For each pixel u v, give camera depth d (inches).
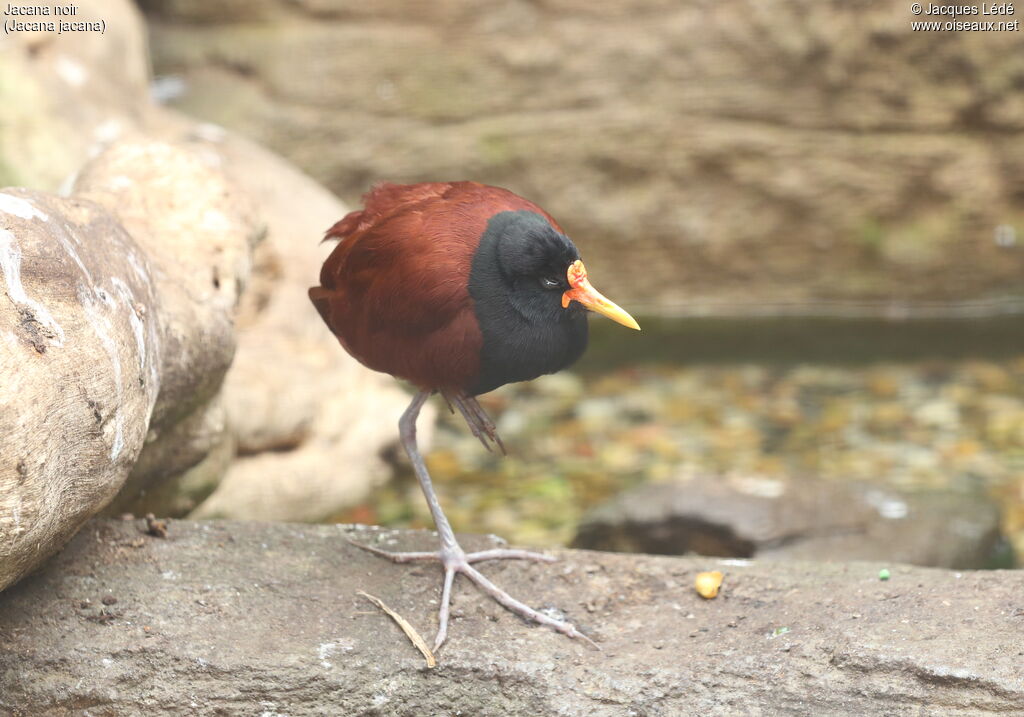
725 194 618.8
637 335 609.0
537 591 258.5
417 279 233.0
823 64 595.2
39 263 218.8
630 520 400.8
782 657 232.5
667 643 240.5
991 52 584.7
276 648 232.1
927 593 249.0
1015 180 602.9
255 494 387.5
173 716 222.2
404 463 451.5
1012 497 433.1
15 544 198.8
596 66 605.6
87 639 230.4
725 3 594.6
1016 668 219.5
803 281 629.3
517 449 488.1
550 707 226.7
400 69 607.5
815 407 521.7
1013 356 567.2
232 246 314.3
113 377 226.4
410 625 241.6
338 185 615.5
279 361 418.9
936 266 617.3
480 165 614.9
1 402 195.0
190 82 610.9
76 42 494.9
